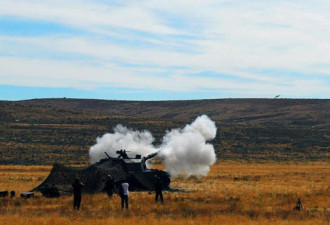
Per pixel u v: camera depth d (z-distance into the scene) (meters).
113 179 43.25
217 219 28.11
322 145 168.88
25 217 27.19
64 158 125.19
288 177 75.62
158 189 37.56
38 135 161.50
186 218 28.56
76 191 33.00
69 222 25.86
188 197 42.62
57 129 175.50
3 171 85.19
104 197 41.34
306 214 32.19
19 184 54.69
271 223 27.27
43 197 41.09
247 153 149.38
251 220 28.55
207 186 56.19
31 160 119.25
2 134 158.25
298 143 170.38
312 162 134.12
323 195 46.25
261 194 45.81
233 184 60.44
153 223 26.02
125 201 34.75
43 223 25.19
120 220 26.88
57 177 45.50
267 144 166.50
